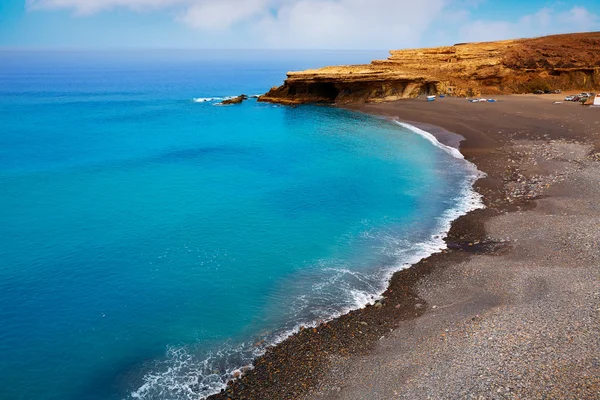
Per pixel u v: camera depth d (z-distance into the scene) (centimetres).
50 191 4256
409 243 3191
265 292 2622
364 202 4009
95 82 17288
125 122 8019
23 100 11144
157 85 15850
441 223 3494
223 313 2422
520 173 4478
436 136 6378
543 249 2842
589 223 3073
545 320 2039
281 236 3350
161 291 2628
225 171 4966
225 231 3431
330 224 3553
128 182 4556
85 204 3944
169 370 1997
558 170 4388
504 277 2558
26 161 5272
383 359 1972
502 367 1747
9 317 2367
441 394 1662
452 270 2745
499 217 3472
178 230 3441
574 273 2466
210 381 1919
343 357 2019
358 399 1738
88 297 2559
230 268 2889
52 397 1856
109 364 2045
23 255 3016
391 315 2341
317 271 2848
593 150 4928
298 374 1927
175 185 4484
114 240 3259
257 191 4316
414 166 5034
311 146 6084
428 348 1992
